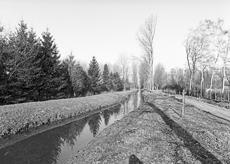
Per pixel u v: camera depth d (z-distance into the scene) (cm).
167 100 1878
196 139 604
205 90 3400
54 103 1491
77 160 561
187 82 4972
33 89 1773
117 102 2558
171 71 7188
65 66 2712
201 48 3253
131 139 615
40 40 2162
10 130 888
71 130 1030
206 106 1543
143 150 523
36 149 733
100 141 711
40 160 627
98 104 1994
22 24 1862
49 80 2030
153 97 2367
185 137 625
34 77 1738
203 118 933
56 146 771
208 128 730
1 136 824
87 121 1275
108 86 4944
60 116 1293
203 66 3256
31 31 1989
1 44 1516
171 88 5538
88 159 538
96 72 4166
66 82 2505
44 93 2050
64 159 630
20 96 1630
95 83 4084
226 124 815
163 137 625
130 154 503
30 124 1019
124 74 5634
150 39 3272
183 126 755
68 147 758
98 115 1516
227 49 2692
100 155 542
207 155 478
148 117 938
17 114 1030
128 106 2152
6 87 1472
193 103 1777
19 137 873
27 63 1653
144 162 449
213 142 580
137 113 1171
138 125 791
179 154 482
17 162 612
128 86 7175
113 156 502
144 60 3544
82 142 823
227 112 1232
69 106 1538
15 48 1622
